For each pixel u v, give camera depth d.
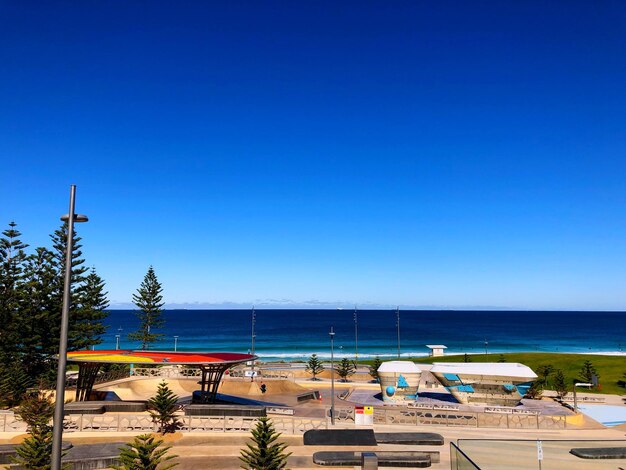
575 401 42.22
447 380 43.81
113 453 24.97
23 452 21.38
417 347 145.62
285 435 31.03
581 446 23.66
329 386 55.38
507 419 36.75
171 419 32.00
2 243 50.75
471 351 135.25
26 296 48.28
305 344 155.00
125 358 36.09
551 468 20.38
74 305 52.22
